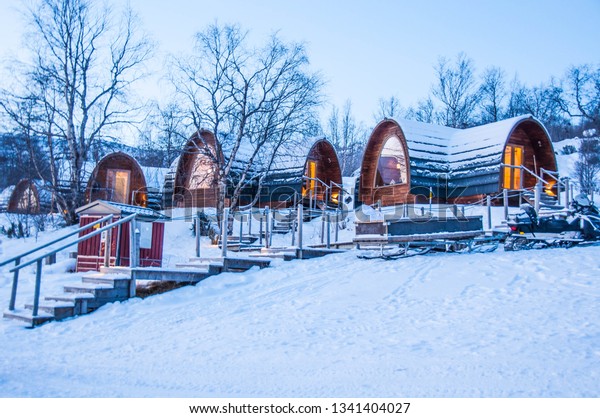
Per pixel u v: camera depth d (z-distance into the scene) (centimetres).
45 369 697
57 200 2722
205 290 1151
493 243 1555
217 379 640
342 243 1644
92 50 2761
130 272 1138
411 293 1017
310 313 947
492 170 2409
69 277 1445
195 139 3042
